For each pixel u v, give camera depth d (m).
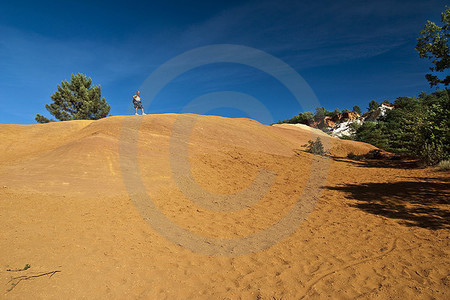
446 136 12.35
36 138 13.02
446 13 9.98
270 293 3.03
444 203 6.27
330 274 3.42
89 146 9.41
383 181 9.61
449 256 3.68
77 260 3.38
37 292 2.66
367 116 67.19
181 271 3.49
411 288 3.01
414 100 46.72
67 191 6.07
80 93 37.50
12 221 4.29
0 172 7.02
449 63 10.03
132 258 3.65
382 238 4.52
